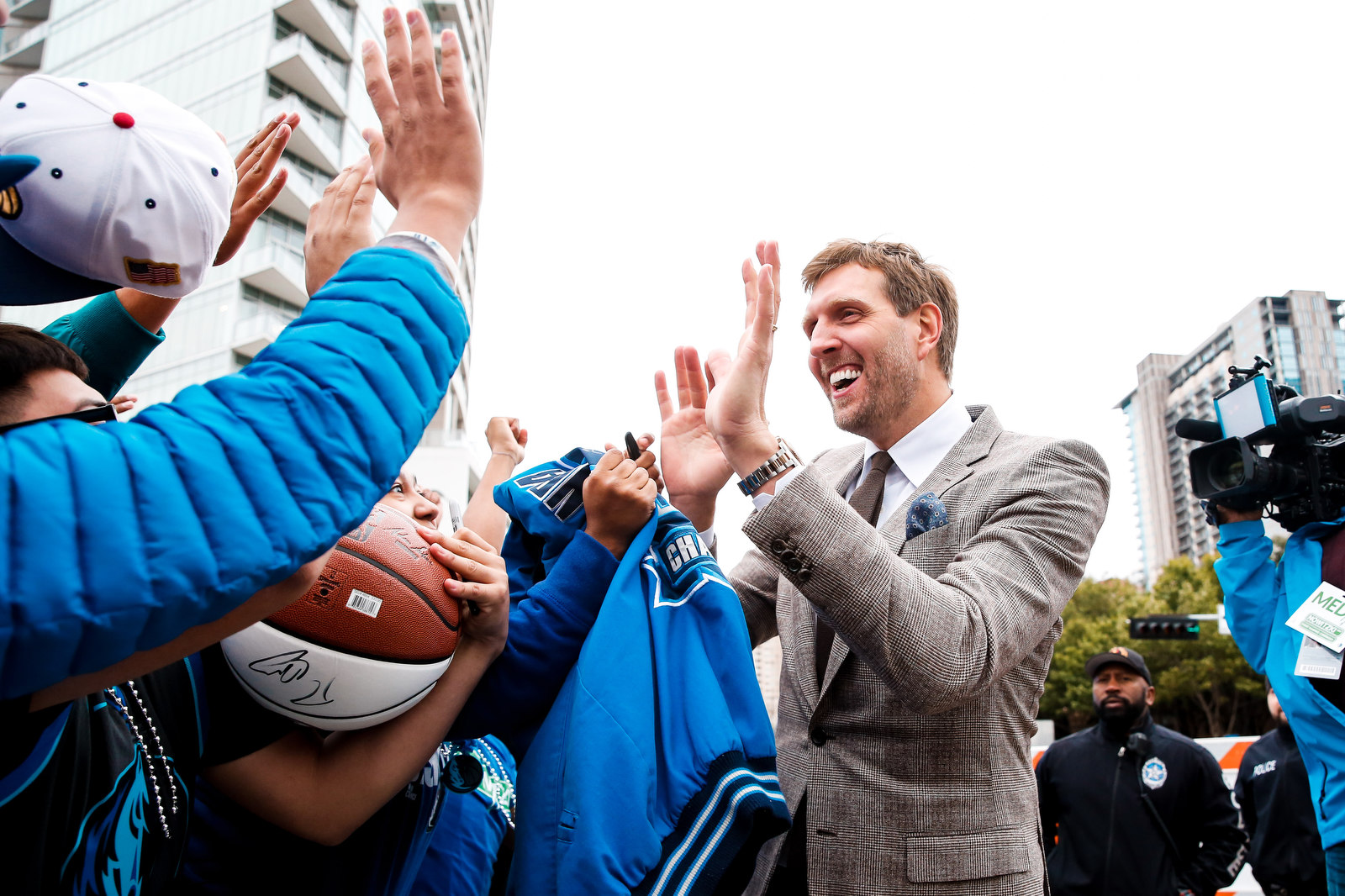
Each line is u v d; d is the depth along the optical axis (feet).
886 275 7.86
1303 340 434.71
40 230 3.45
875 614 5.77
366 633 4.65
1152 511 510.17
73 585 2.45
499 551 7.83
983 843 6.33
